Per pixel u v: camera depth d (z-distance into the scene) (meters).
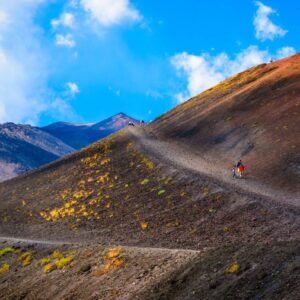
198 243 34.06
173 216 43.59
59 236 49.84
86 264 30.67
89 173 79.38
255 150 60.38
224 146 68.94
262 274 18.70
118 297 23.89
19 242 47.06
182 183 53.34
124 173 70.19
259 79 104.75
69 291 28.03
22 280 34.47
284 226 32.34
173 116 112.31
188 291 20.39
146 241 38.41
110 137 111.56
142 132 106.06
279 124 65.75
